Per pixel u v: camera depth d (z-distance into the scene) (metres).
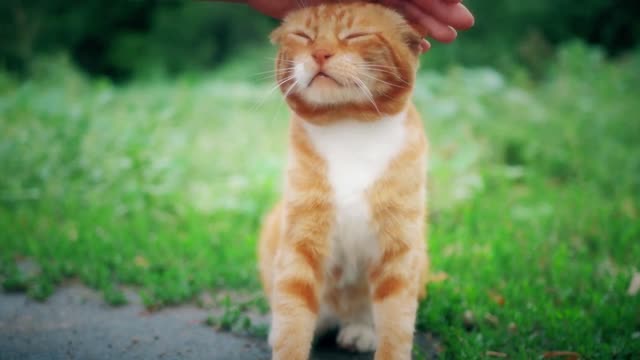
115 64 2.66
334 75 0.58
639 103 1.70
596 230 1.01
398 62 0.60
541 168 1.34
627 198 1.18
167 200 1.12
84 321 0.75
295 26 0.62
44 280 0.84
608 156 1.35
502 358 0.65
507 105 1.58
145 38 2.68
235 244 0.97
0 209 1.12
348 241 0.62
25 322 0.74
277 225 0.68
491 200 1.14
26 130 1.35
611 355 0.64
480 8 2.48
